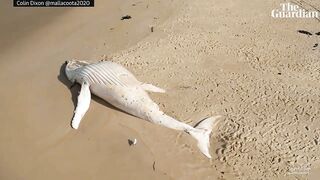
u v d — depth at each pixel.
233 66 11.81
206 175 8.70
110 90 9.95
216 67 11.76
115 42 12.70
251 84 11.17
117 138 9.34
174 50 12.34
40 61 11.65
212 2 14.77
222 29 13.36
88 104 9.89
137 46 12.49
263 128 9.84
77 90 10.45
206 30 13.27
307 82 11.32
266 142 9.49
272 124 9.97
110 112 9.91
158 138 9.38
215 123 9.91
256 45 12.70
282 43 12.82
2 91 10.38
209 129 9.67
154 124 9.70
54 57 11.86
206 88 10.98
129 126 9.62
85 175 8.59
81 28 13.38
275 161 9.06
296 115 10.25
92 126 9.57
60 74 11.02
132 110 9.83
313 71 11.73
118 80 10.05
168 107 10.33
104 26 13.48
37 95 10.30
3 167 8.69
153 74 11.38
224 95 10.79
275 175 8.77
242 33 13.20
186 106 10.39
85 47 12.44
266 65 11.91
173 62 11.88
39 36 12.91
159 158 8.95
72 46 12.46
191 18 13.86
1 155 8.91
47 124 9.57
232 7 14.55
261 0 14.98
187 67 11.71
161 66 11.70
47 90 10.44
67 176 8.55
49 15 14.00
